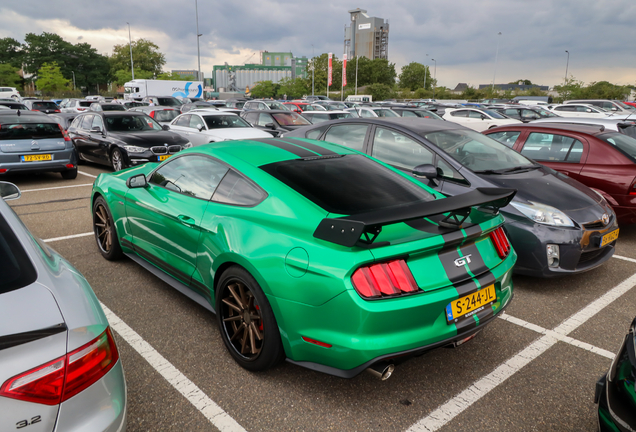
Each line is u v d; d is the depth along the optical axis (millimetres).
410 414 2342
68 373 1340
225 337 2787
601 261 4098
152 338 3076
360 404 2414
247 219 2586
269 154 3043
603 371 2795
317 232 2033
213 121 11328
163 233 3340
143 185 3572
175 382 2584
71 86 103250
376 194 2652
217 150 3174
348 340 2076
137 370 2699
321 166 2914
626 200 5219
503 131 6410
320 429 2217
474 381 2654
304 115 15422
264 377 2645
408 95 83688
